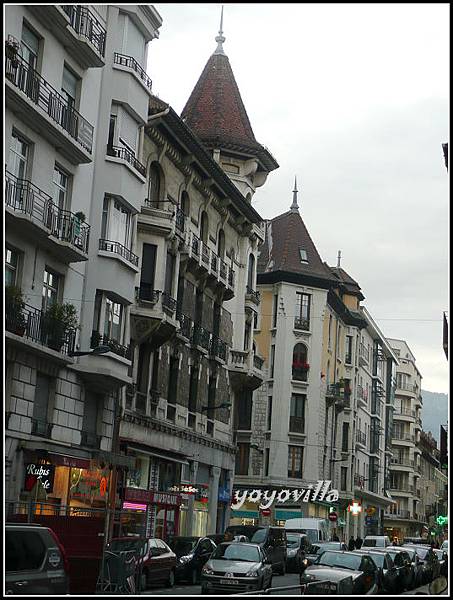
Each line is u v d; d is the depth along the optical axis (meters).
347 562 28.44
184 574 34.22
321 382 78.44
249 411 76.25
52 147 33.19
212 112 59.56
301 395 76.50
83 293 36.22
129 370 41.56
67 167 34.59
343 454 86.88
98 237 36.88
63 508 26.44
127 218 39.53
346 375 89.50
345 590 26.41
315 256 80.69
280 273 77.25
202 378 51.50
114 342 37.62
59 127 32.44
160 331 43.31
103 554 26.14
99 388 36.88
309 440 75.81
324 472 79.25
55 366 33.41
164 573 31.38
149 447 43.56
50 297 33.94
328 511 81.06
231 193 53.56
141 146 41.72
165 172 45.47
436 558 42.62
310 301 78.56
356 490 91.12
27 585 16.06
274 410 75.38
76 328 33.81
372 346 103.50
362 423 96.88
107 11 38.25
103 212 37.69
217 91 60.75
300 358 77.38
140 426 42.53
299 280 78.00
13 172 30.95
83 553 25.89
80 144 34.19
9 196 30.11
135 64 39.25
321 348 78.12
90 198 36.75
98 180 37.19
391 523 129.88
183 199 48.69
